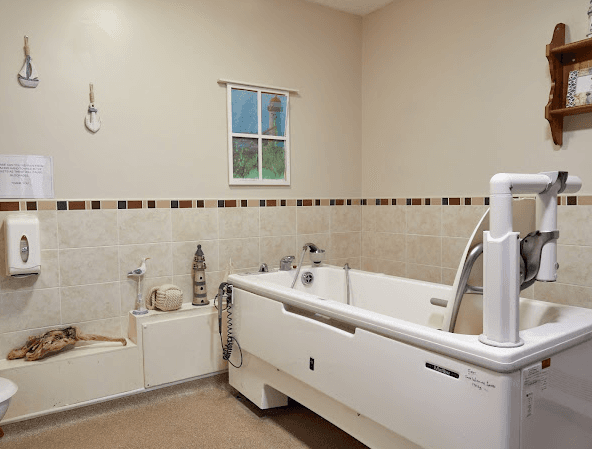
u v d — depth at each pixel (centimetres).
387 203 343
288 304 210
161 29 276
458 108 289
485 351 128
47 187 245
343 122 356
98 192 260
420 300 232
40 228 243
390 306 249
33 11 239
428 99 308
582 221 231
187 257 289
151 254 277
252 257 314
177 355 271
